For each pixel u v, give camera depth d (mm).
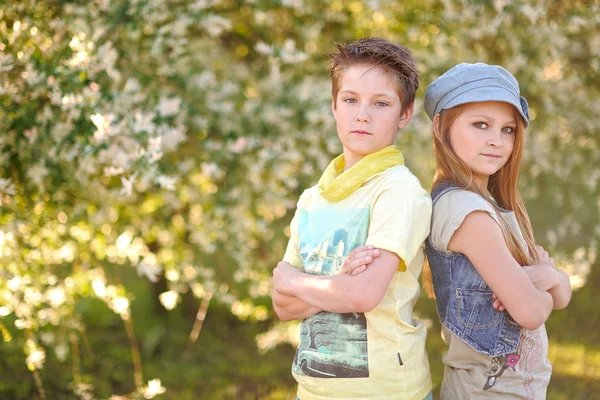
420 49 3902
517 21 3785
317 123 3801
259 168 3607
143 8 3180
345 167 1874
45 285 3271
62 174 2984
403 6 3961
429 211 1735
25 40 2861
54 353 4488
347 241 1747
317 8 4031
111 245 3670
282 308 1813
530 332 1782
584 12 3840
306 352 1768
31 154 2900
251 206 4102
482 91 1744
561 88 4199
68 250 3393
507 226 1806
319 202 1851
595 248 4355
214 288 4039
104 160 2846
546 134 4512
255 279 4133
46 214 3104
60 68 2828
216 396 4031
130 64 3410
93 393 4023
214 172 3545
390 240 1644
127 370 4457
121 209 3830
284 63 3865
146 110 3154
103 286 3340
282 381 4305
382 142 1771
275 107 3719
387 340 1693
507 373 1735
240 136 3600
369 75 1745
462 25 3791
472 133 1771
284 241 4559
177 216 3998
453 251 1760
